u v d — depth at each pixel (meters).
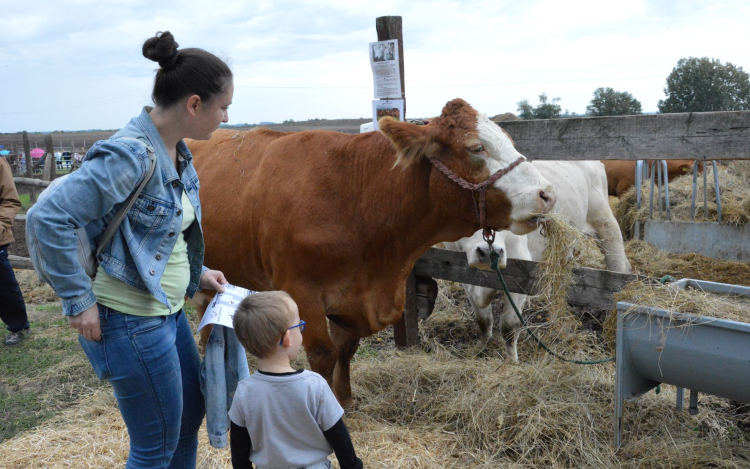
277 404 1.81
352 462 1.86
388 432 3.29
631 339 2.87
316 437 1.85
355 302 3.14
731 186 6.58
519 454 3.08
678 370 2.75
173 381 2.00
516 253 4.22
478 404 3.44
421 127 2.84
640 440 3.05
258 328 1.80
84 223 1.73
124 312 1.88
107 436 3.26
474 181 2.79
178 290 2.03
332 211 3.03
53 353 4.68
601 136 3.39
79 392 3.99
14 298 4.85
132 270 1.88
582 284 3.47
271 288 3.41
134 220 1.87
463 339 5.10
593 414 3.26
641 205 6.65
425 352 4.68
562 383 3.52
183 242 2.10
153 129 1.91
